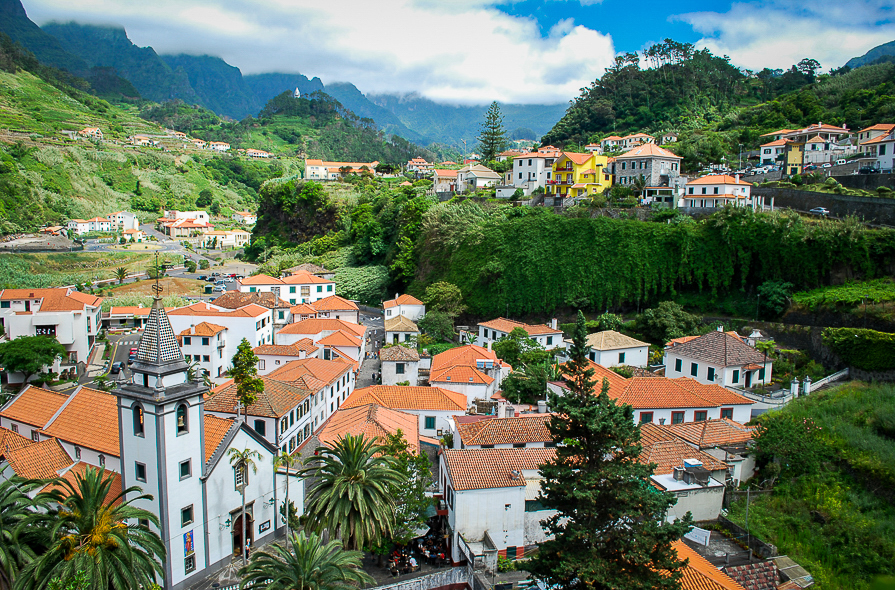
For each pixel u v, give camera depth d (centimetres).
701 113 18412
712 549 3491
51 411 4875
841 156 11438
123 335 9869
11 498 2780
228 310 8556
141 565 2814
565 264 9525
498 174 14288
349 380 7281
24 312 8444
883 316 6644
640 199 10862
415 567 3834
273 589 2695
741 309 8425
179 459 3522
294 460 4372
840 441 4531
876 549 3556
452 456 4144
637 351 7050
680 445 4269
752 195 10106
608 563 2684
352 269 13338
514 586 3353
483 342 8719
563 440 3030
